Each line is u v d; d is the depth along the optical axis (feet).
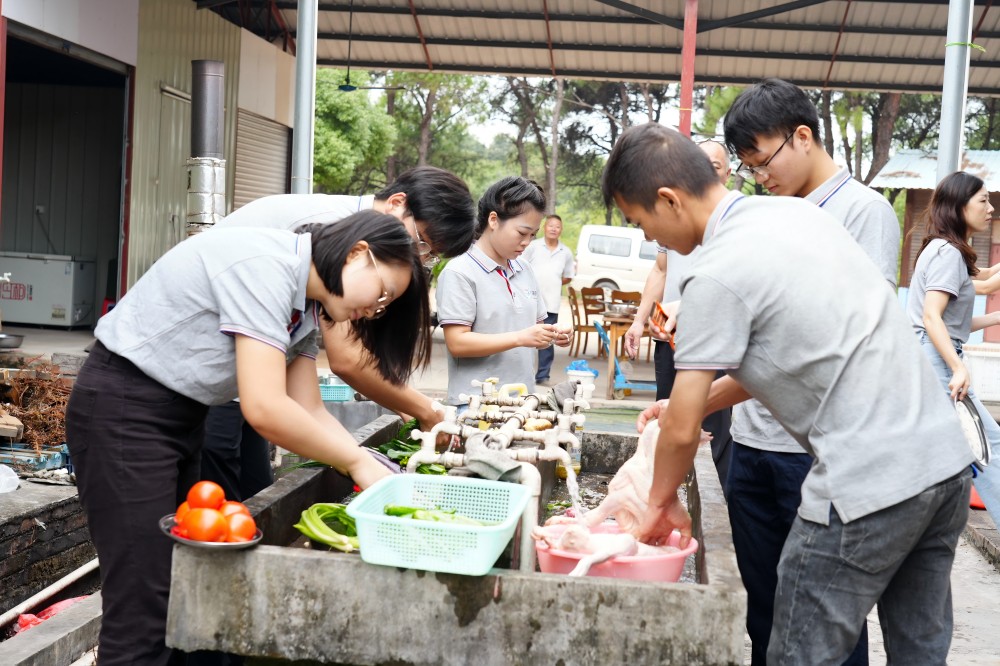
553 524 8.34
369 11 48.67
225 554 6.84
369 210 7.93
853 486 6.98
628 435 12.56
